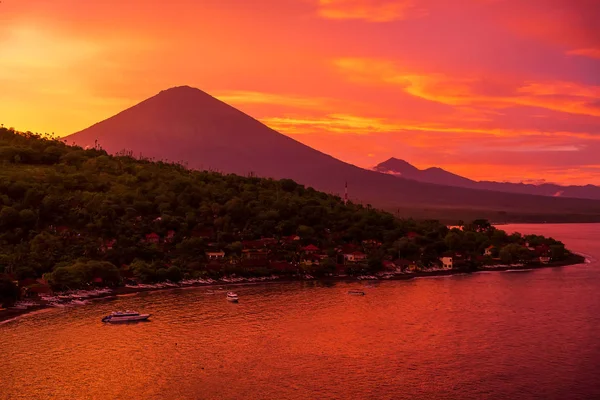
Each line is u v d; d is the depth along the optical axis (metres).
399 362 164.25
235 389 144.62
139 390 143.38
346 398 140.12
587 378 152.25
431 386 147.25
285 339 184.88
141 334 188.75
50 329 192.75
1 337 183.50
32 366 158.25
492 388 146.25
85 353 169.12
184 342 180.75
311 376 153.25
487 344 181.00
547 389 145.62
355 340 184.50
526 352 173.12
